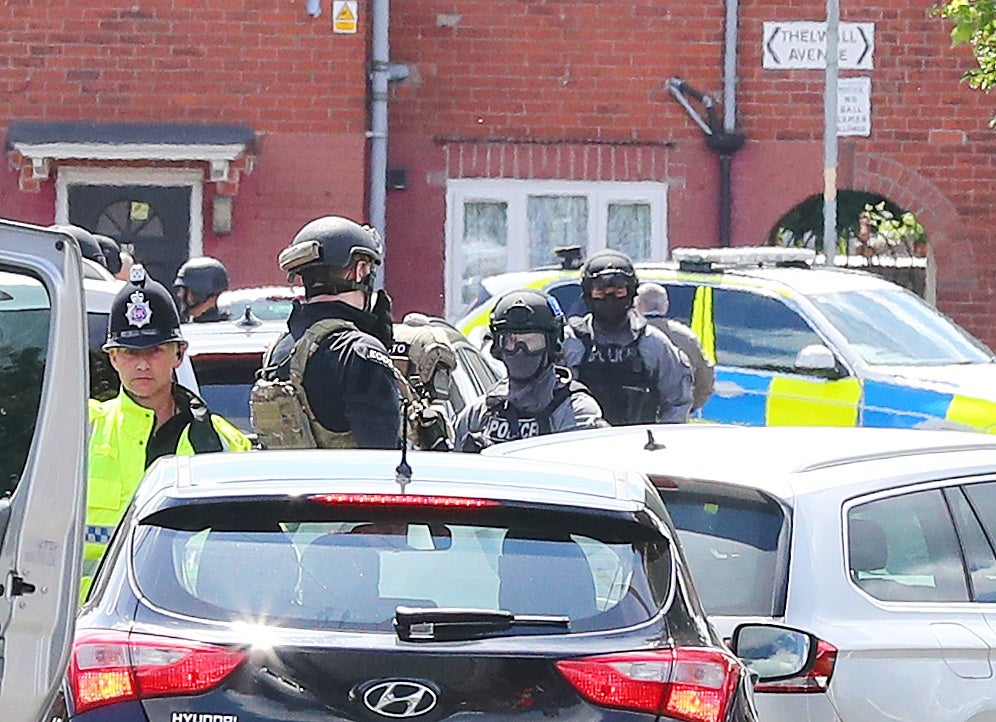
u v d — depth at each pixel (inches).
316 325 938.7
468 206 2529.5
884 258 2847.0
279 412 932.6
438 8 2511.1
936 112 2544.3
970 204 2554.1
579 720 597.6
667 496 825.5
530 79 2527.1
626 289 1387.8
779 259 1961.1
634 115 2536.9
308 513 639.8
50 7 2391.7
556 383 1147.3
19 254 581.0
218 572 622.8
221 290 1558.8
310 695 590.6
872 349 1771.7
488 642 601.9
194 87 2404.0
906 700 767.7
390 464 684.7
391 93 2511.1
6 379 584.1
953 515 826.2
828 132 2256.4
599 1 2527.1
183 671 594.6
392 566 626.8
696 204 2544.3
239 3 2402.8
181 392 947.3
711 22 2534.5
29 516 569.9
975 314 2559.1
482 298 1877.5
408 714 590.2
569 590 625.9
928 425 1681.8
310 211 2418.8
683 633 627.8
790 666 748.0
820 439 892.0
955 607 799.1
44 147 2359.7
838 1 2368.4
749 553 785.6
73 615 581.9
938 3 2539.4
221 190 2404.0
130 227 2418.8
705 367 1569.9
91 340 1069.1
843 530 785.6
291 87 2413.9
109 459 920.3
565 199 2539.4
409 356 1068.5
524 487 658.8
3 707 567.5
